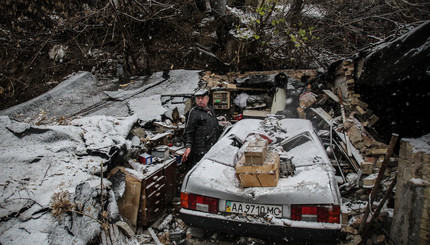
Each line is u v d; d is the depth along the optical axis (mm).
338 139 4223
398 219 2381
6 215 2131
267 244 2709
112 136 3354
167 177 3434
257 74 6984
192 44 8344
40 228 2145
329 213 2236
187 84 6512
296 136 3383
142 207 2947
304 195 2309
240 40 6859
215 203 2506
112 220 2633
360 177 3453
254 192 2438
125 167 3123
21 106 5680
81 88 6812
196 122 3791
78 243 2201
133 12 6898
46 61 7629
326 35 7980
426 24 2998
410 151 2275
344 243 2629
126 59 7066
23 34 7656
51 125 3525
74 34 8094
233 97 6559
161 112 5184
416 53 3033
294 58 7508
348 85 4871
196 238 2895
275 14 7672
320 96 5629
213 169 2840
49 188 2508
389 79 3492
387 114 3949
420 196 2088
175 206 3465
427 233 2064
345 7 7906
